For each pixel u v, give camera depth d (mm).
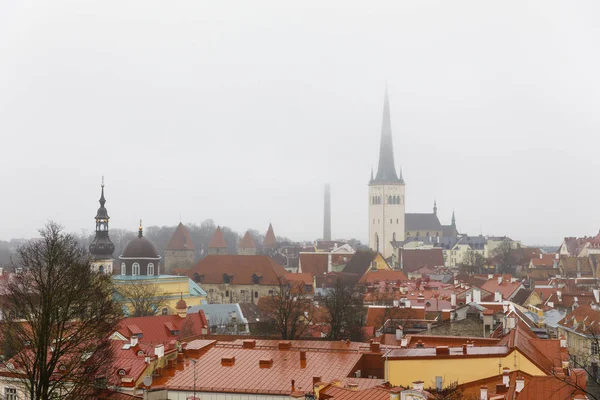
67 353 101312
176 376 113688
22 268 118750
